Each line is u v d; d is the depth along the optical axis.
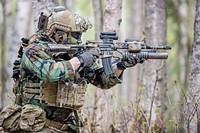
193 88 9.61
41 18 7.72
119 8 10.70
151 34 12.51
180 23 26.47
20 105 7.82
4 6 22.62
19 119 7.57
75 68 7.21
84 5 39.62
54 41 7.61
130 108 10.74
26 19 19.44
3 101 18.42
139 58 7.66
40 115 7.43
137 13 27.58
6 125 7.59
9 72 18.55
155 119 11.39
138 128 10.28
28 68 7.32
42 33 7.66
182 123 10.36
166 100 13.12
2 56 24.33
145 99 11.84
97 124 10.67
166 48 7.70
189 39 25.94
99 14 15.16
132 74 23.94
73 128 7.75
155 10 12.55
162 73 11.98
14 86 7.90
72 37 7.61
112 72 7.61
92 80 8.01
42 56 7.27
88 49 7.52
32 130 7.39
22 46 7.82
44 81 7.30
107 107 10.77
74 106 7.49
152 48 7.69
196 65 9.65
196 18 9.75
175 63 28.91
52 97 7.46
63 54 7.59
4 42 24.31
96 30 14.79
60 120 7.68
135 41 7.67
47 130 7.51
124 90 27.11
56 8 7.69
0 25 27.62
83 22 7.61
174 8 24.59
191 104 9.55
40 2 11.03
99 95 10.79
